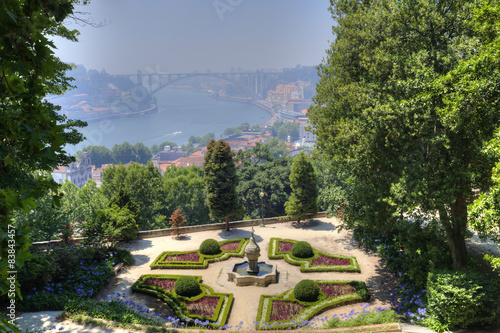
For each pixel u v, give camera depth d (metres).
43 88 4.99
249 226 37.84
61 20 4.99
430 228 19.83
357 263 27.75
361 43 23.50
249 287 25.36
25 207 4.61
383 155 19.31
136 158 191.62
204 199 51.41
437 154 17.89
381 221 20.80
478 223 13.38
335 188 28.86
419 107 17.00
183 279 24.14
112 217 30.86
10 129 4.92
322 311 21.41
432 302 16.78
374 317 16.61
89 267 24.97
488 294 15.83
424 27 19.25
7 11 4.07
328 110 25.80
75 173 130.50
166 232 35.69
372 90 20.69
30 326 15.55
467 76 14.55
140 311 20.45
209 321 20.69
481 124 15.33
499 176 12.61
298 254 29.42
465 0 19.30
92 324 15.91
